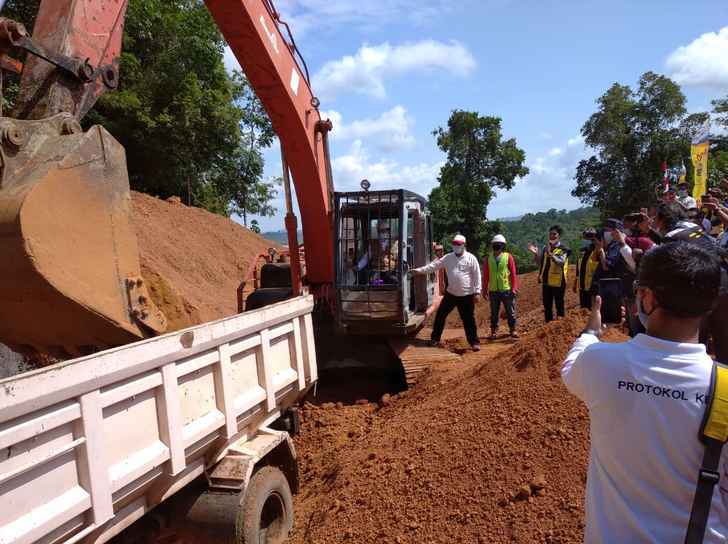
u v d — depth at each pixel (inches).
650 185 1395.2
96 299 128.8
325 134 326.3
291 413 202.7
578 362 79.0
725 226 228.5
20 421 94.6
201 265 637.3
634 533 70.4
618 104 1423.5
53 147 128.7
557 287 410.6
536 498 151.6
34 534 96.7
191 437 137.3
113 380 113.2
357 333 349.7
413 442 203.3
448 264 364.8
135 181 879.7
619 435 72.2
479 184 1637.6
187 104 805.9
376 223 354.0
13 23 125.6
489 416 192.2
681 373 70.4
